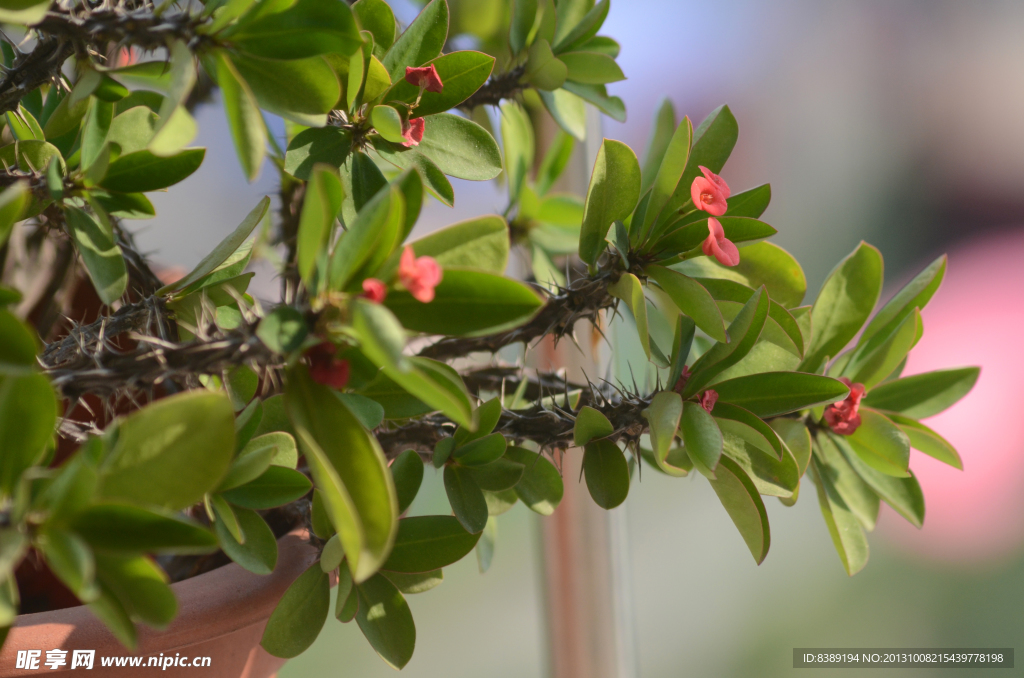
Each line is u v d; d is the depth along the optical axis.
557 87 3.61
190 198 6.23
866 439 3.55
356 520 3.40
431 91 3.52
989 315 10.59
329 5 3.46
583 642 3.69
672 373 3.51
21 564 3.58
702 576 7.79
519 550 7.94
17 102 3.49
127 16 3.46
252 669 3.56
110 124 3.51
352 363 3.45
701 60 12.11
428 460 3.56
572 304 3.54
